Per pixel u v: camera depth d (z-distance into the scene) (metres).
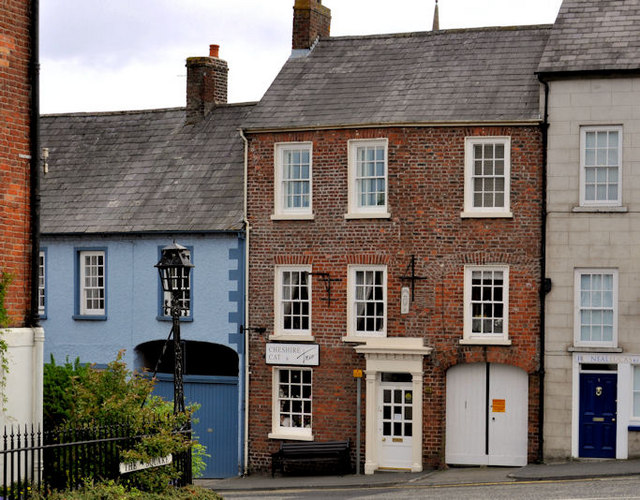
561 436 26.97
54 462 17.62
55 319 32.38
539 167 27.33
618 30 27.50
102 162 34.25
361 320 28.75
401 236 28.27
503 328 27.53
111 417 18.98
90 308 32.19
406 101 28.91
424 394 27.88
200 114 34.44
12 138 18.97
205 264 30.34
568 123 27.08
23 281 19.11
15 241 18.98
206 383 30.23
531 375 27.22
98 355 31.75
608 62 26.72
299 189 29.48
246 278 29.75
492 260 27.59
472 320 27.83
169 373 31.11
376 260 28.47
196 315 30.39
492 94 28.31
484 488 23.52
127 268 31.47
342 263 28.81
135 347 31.30
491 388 27.78
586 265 26.92
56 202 33.19
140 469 18.47
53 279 32.47
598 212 26.86
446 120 27.81
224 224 30.14
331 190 28.97
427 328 27.97
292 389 29.47
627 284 26.67
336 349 28.81
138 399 19.97
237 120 33.84
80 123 36.09
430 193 28.08
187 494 18.88
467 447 27.89
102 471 17.83
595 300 26.98
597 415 26.86
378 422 28.42
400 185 28.30
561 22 28.06
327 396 28.88
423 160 28.14
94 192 33.16
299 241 29.28
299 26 32.00
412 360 27.80
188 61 34.59
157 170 33.16
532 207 27.36
